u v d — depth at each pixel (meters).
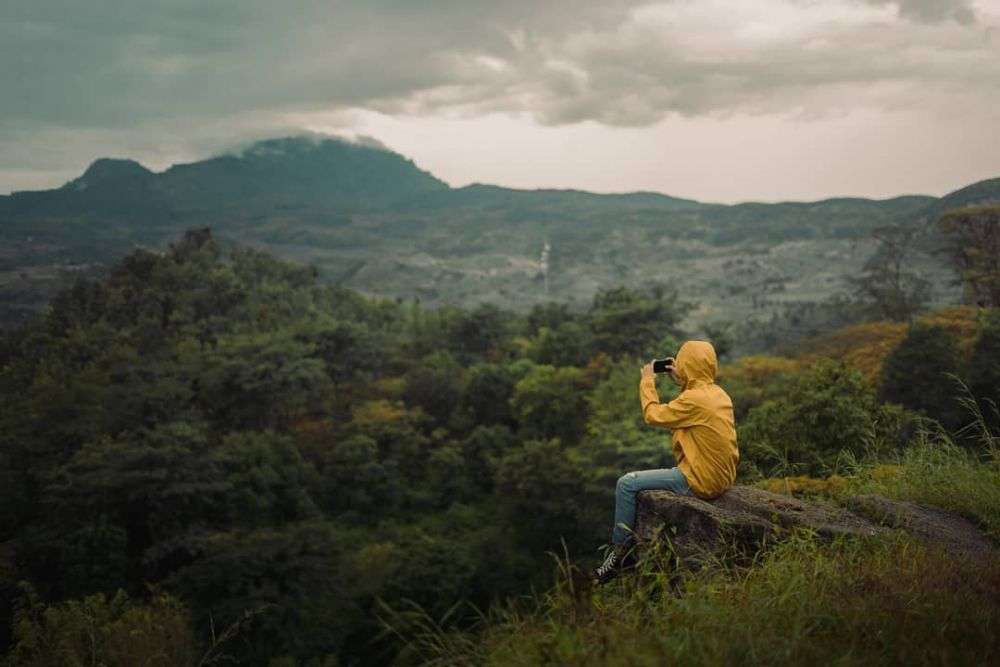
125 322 134.12
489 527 53.12
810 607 2.91
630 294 99.06
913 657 2.48
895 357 27.70
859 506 4.57
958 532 4.23
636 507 4.57
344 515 62.34
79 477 47.41
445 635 2.97
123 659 18.59
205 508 53.66
